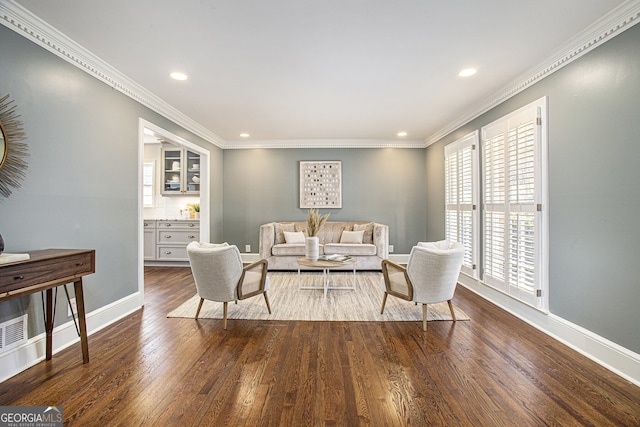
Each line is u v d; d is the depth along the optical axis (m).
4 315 1.83
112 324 2.71
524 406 1.60
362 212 5.65
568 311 2.33
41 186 2.08
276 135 5.20
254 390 1.73
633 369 1.83
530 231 2.67
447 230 4.52
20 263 1.57
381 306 3.07
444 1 1.77
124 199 2.91
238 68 2.63
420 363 2.04
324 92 3.19
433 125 4.52
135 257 3.08
